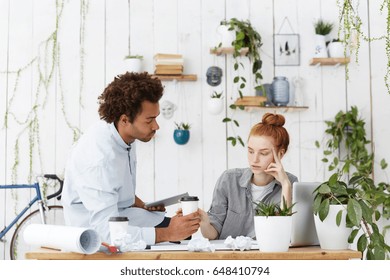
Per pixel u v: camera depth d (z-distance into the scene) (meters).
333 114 4.65
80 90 4.57
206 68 4.62
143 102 2.39
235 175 2.58
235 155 4.59
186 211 2.09
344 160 4.57
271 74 4.64
